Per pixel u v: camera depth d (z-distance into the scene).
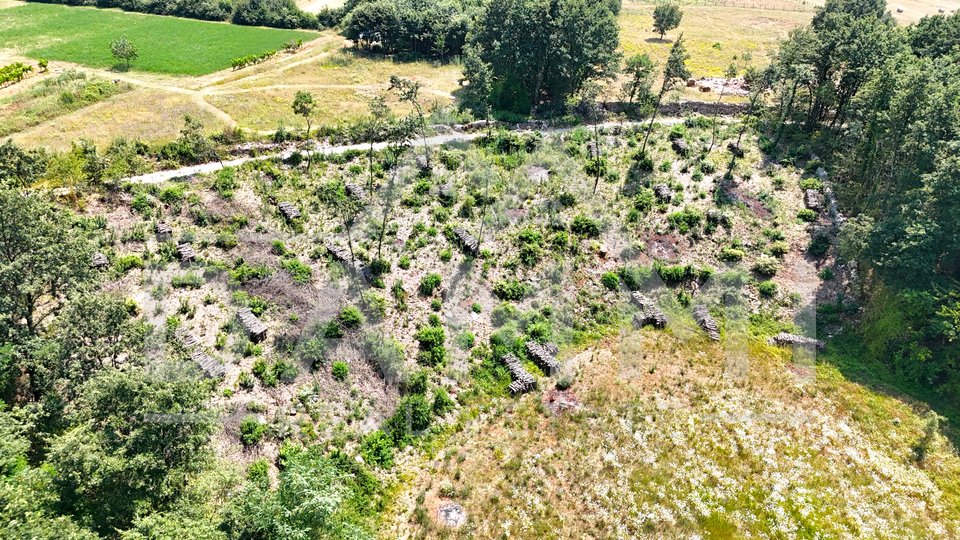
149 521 31.75
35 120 87.00
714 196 74.94
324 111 95.75
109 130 85.88
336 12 144.50
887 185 68.19
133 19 143.88
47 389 41.78
